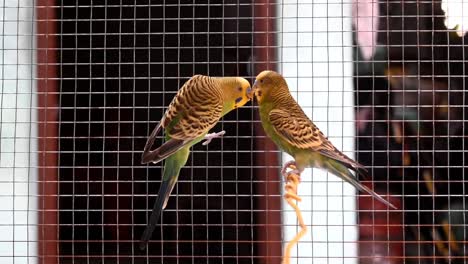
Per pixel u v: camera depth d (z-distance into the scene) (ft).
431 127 12.57
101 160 12.62
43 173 12.64
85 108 12.39
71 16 12.52
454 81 12.54
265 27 12.35
